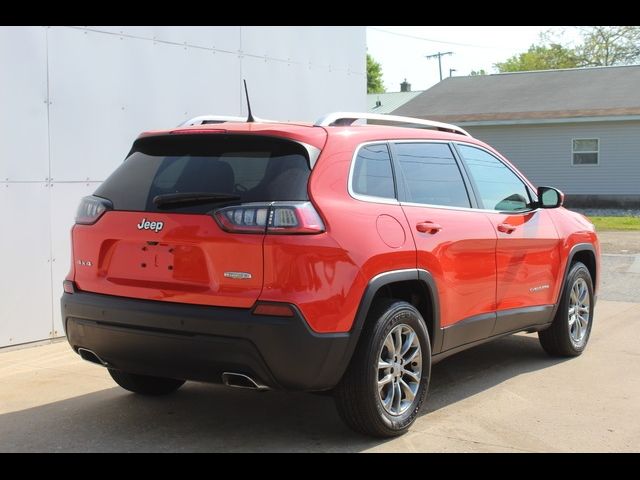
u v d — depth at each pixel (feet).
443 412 16.78
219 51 27.68
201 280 13.58
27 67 22.21
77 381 19.19
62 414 16.56
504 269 18.48
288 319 12.96
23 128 22.18
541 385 19.02
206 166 14.49
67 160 23.31
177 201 13.99
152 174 14.97
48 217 22.90
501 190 19.54
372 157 15.46
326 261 13.38
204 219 13.61
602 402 17.56
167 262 13.92
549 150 91.15
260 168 14.01
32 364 20.76
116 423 15.97
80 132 23.62
